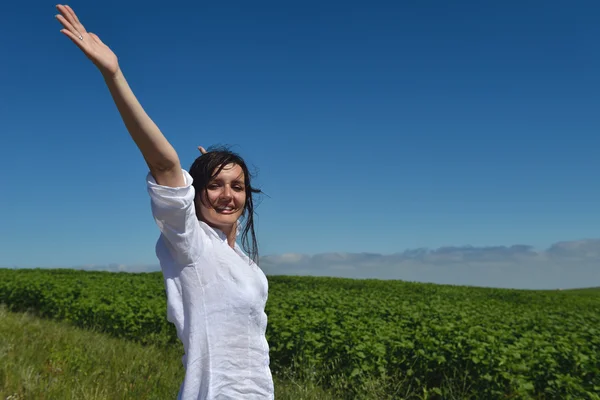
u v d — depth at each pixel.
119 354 7.49
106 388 5.59
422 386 6.65
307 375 6.85
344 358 7.07
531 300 20.39
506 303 17.28
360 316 9.79
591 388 5.98
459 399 6.13
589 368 6.38
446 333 7.58
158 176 1.86
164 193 1.83
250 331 2.04
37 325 9.22
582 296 23.22
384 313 10.50
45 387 5.30
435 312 11.06
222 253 2.07
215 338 1.96
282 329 7.94
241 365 1.99
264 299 2.18
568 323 11.18
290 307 10.46
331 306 11.48
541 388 6.15
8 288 14.26
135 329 9.89
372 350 6.90
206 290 1.98
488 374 6.16
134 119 1.74
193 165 2.25
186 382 1.95
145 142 1.77
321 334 7.74
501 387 6.05
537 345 7.36
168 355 8.38
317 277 27.33
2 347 6.56
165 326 9.58
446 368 6.66
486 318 10.46
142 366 6.91
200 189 2.21
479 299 18.94
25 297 13.96
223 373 1.95
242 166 2.28
